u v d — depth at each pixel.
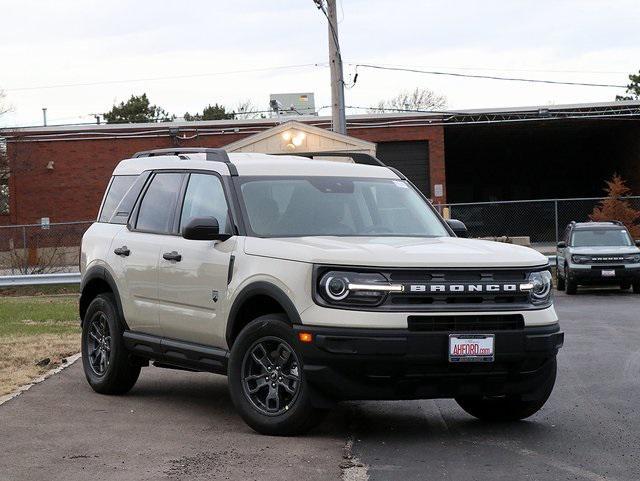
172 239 9.20
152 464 6.90
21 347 13.41
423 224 9.15
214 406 9.32
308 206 8.79
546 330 7.84
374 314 7.43
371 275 7.52
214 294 8.47
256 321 7.92
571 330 16.94
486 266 7.73
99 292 10.57
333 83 29.08
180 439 7.74
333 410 9.21
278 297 7.74
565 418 8.82
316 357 7.48
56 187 47.34
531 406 8.37
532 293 7.89
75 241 44.88
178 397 9.84
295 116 50.34
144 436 7.86
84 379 10.88
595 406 9.45
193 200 9.20
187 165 9.48
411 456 7.23
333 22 28.80
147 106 79.12
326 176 9.19
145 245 9.48
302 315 7.57
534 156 66.19
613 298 25.33
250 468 6.79
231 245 8.40
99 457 7.11
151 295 9.31
